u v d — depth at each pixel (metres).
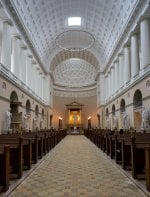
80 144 17.00
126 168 6.91
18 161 5.90
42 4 19.09
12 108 16.55
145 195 4.50
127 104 18.78
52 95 36.31
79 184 5.33
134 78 16.80
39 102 26.38
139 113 16.45
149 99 13.45
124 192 4.71
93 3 20.75
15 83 15.54
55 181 5.62
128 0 15.93
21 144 5.99
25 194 4.60
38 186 5.19
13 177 5.91
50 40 26.81
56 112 39.38
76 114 39.62
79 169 7.14
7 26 14.48
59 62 35.00
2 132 13.04
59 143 18.06
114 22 20.61
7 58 14.33
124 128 18.27
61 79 40.94
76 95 41.28
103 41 26.42
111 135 9.86
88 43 29.41
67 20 24.42
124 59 19.91
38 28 21.34
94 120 38.84
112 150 9.50
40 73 28.38
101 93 31.55
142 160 5.80
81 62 40.12
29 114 21.06
